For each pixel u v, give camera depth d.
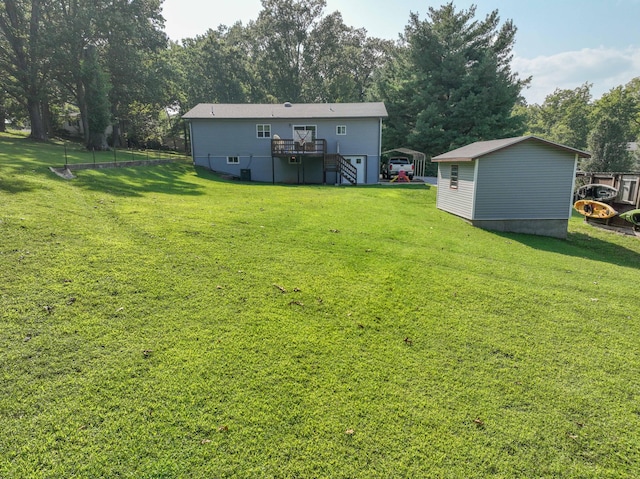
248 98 46.84
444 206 14.66
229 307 4.79
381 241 8.74
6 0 23.09
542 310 5.54
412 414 3.21
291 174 25.33
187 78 41.84
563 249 10.84
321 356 3.96
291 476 2.58
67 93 29.81
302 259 6.86
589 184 17.22
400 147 33.03
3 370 3.22
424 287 6.06
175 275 5.46
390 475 2.63
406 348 4.23
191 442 2.78
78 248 5.83
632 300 6.33
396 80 32.78
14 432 2.69
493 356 4.20
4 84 25.39
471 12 30.06
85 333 3.88
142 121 35.69
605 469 2.79
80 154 18.97
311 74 48.56
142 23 28.59
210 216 9.29
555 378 3.85
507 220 12.54
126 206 9.16
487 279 6.77
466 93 29.41
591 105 53.97
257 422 3.01
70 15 23.58
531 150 12.12
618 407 3.46
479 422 3.17
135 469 2.53
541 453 2.90
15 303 4.15
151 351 3.75
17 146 19.30
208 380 3.43
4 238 5.57
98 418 2.90
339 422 3.07
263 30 45.50
